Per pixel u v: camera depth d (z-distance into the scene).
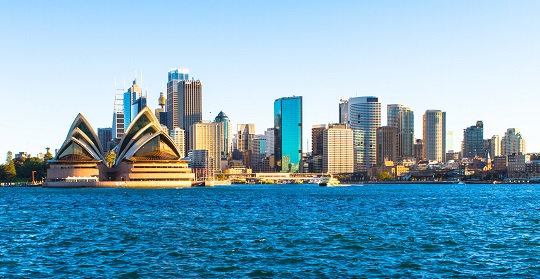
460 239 81.56
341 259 66.12
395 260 65.50
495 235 86.19
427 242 78.62
